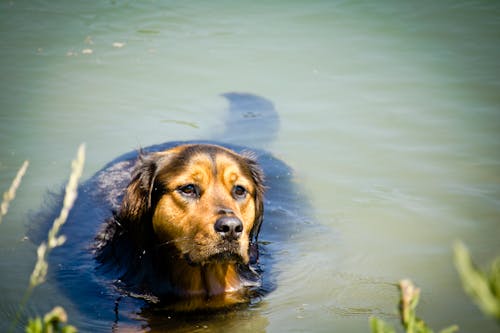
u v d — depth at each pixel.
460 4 13.98
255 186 6.72
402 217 7.67
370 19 13.44
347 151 9.15
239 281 6.70
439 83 10.88
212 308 6.20
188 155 6.27
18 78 10.77
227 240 5.84
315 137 9.50
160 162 6.44
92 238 7.23
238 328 5.71
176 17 13.55
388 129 9.65
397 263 6.74
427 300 5.95
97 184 8.09
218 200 6.03
